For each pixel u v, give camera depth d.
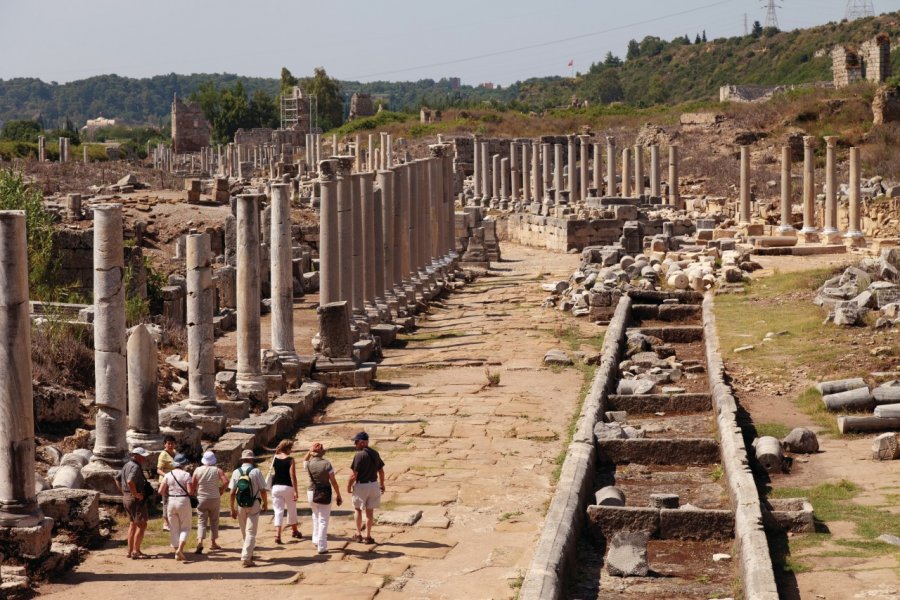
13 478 15.20
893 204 49.66
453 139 99.50
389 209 40.22
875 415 20.95
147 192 65.88
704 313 34.44
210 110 188.50
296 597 14.20
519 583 14.52
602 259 45.88
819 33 193.25
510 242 68.62
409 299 41.12
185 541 16.02
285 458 16.81
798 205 57.72
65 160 104.94
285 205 28.66
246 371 25.62
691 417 24.05
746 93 129.88
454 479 19.98
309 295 44.94
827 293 33.69
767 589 12.63
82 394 24.25
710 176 80.88
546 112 127.00
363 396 27.77
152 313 34.47
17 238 15.19
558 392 27.48
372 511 16.62
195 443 20.47
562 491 17.33
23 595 14.25
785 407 23.11
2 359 15.17
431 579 14.88
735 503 16.48
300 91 152.88
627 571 15.20
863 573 13.70
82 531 16.50
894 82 90.44
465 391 27.86
